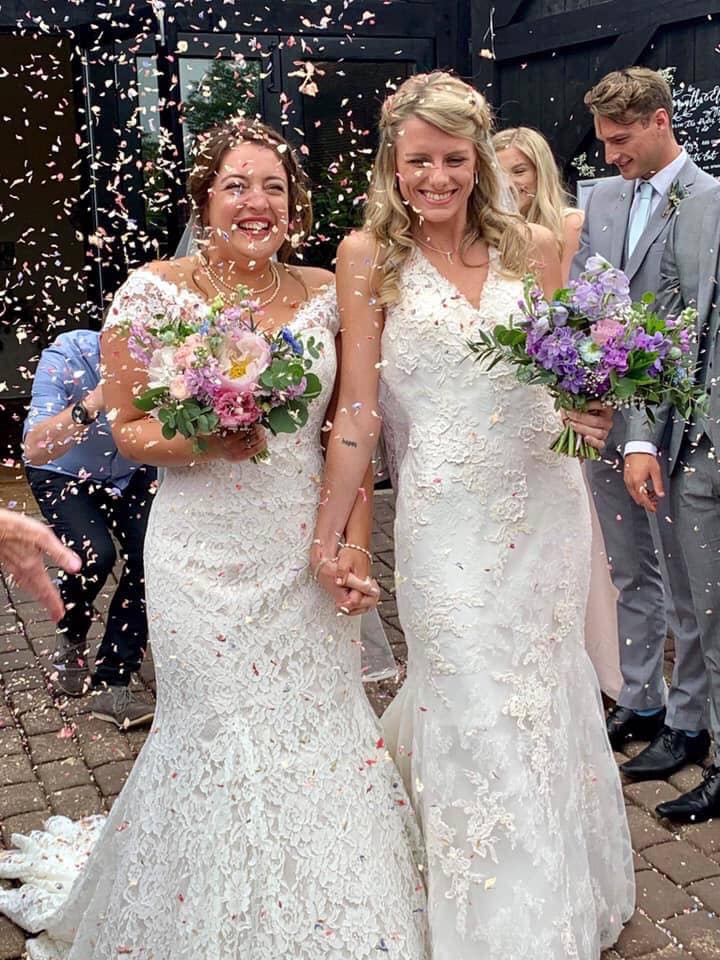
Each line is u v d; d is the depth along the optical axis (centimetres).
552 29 591
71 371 377
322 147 623
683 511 327
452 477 242
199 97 591
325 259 550
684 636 351
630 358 224
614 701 404
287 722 244
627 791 344
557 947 231
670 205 327
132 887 244
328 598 252
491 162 246
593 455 235
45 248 998
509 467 243
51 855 301
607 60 561
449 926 237
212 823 237
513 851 234
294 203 261
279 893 233
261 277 257
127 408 248
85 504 389
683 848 312
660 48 537
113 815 260
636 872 301
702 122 516
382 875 241
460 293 244
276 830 237
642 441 324
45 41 962
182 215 546
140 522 390
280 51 607
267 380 216
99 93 571
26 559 189
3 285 984
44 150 980
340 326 260
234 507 241
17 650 479
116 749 378
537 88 614
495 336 229
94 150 566
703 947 268
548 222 349
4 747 382
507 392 240
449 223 246
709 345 312
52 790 353
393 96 244
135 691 427
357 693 260
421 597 245
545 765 243
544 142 355
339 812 242
